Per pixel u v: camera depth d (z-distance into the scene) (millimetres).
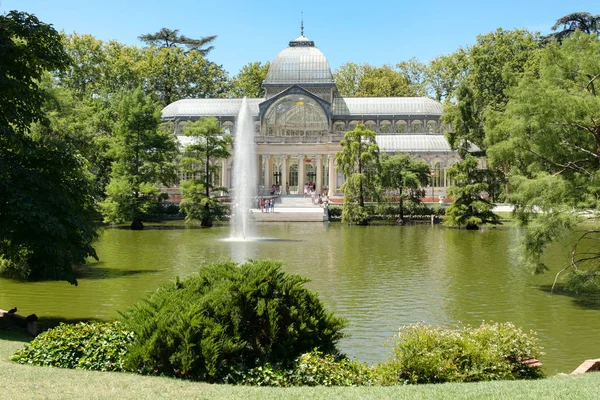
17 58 26828
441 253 54688
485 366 17797
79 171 31031
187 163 88125
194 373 17031
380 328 28156
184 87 152250
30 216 25156
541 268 36781
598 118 34750
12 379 15633
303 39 137875
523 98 36875
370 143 90750
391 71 159125
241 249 57250
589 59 36750
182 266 46344
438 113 132125
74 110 58781
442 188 122625
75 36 126875
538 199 35469
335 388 15984
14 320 26688
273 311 17844
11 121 26359
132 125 84250
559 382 16500
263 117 127688
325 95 132625
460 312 31562
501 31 122188
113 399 14164
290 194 121812
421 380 17500
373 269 45188
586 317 30672
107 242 63469
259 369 17109
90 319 29453
